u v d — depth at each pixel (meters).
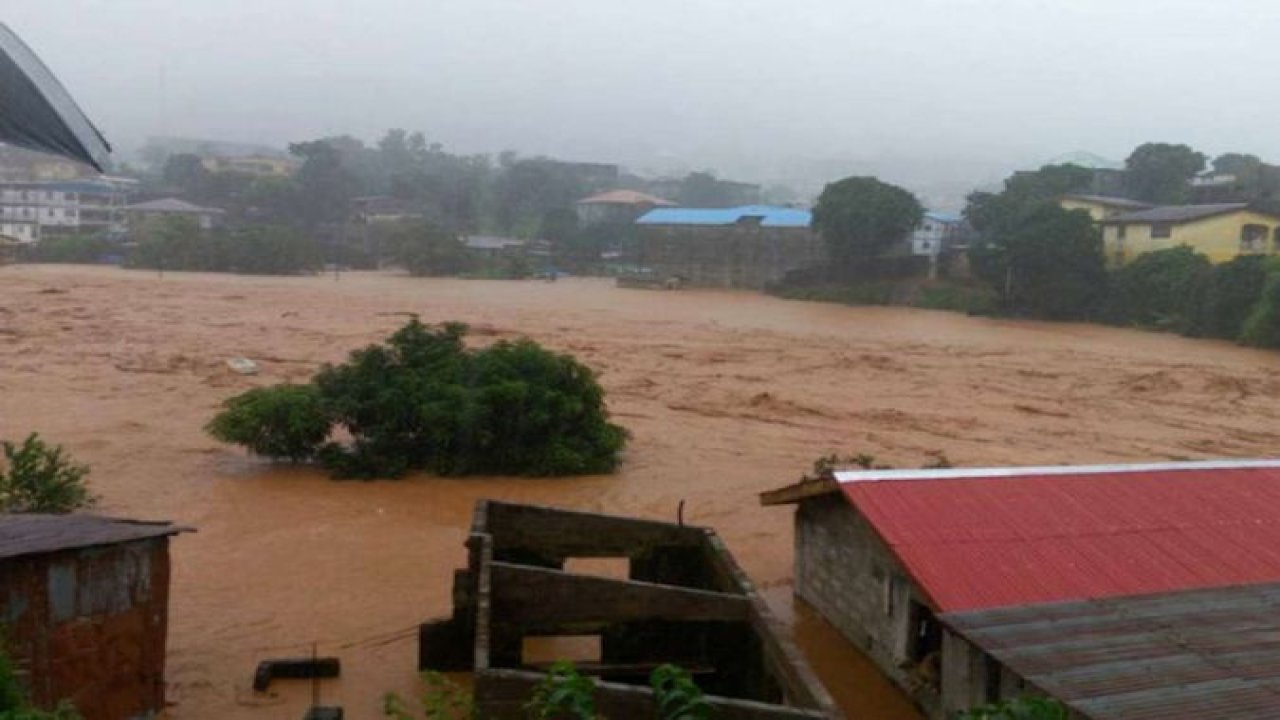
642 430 28.84
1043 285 61.47
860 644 13.66
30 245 91.50
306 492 22.00
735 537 19.61
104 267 87.94
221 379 34.09
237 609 15.16
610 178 146.12
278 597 15.72
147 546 10.48
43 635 9.39
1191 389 37.09
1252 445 28.48
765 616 10.87
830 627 14.65
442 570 17.20
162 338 43.66
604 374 37.50
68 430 26.73
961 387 36.69
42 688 9.38
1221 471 14.46
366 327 49.38
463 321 53.25
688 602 11.42
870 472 13.96
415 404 23.69
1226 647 9.62
